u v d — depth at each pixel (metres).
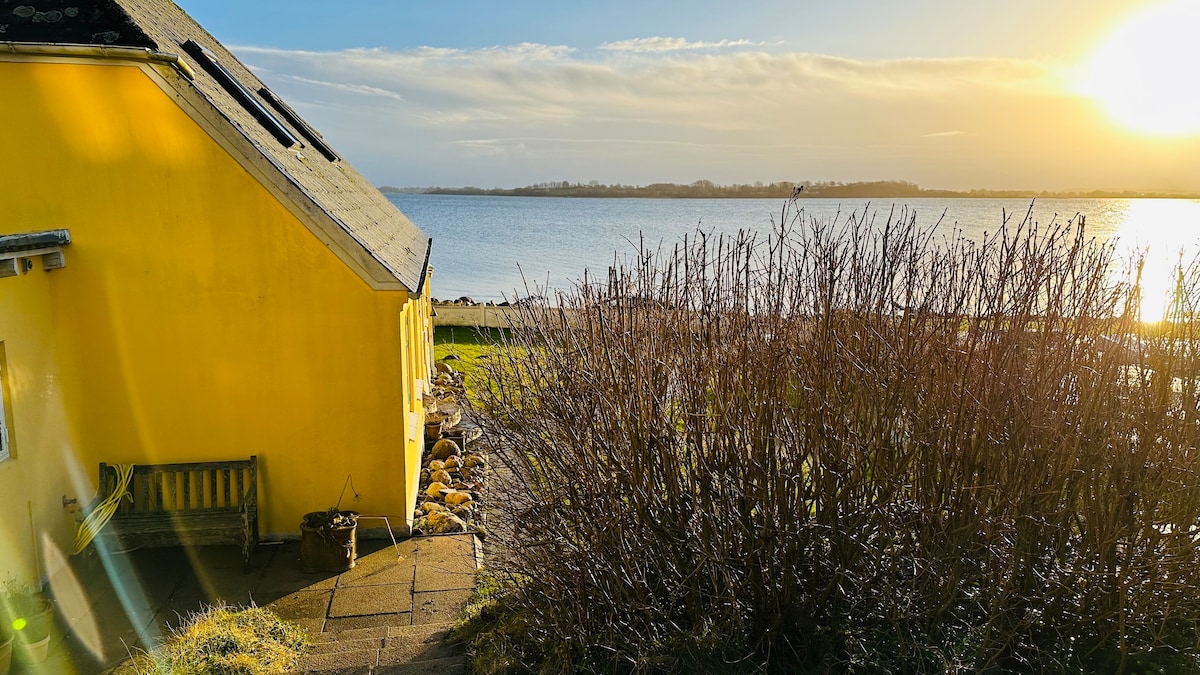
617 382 5.29
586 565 5.25
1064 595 5.16
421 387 12.81
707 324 5.28
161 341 7.70
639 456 5.24
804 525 5.06
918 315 5.15
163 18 11.00
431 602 6.80
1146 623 5.14
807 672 5.10
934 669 4.89
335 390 7.96
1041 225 5.24
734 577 5.21
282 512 8.05
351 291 7.83
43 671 5.58
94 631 6.22
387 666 5.62
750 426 5.07
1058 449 5.01
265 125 10.05
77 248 7.44
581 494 5.35
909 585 5.22
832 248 5.18
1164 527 5.15
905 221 5.32
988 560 5.12
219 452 7.90
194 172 7.51
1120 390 5.16
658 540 5.29
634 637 5.26
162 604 6.71
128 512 7.58
